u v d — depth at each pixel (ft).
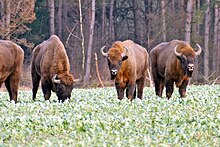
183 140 86.69
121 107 125.08
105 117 106.83
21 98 169.37
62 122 101.09
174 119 103.60
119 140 84.48
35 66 152.15
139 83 159.43
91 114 113.29
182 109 122.42
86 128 95.61
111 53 138.72
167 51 155.43
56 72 141.28
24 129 95.86
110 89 227.20
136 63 149.69
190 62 142.92
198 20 381.60
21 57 148.56
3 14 327.88
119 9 458.50
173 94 173.88
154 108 122.31
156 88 164.35
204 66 369.50
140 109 121.49
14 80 147.43
